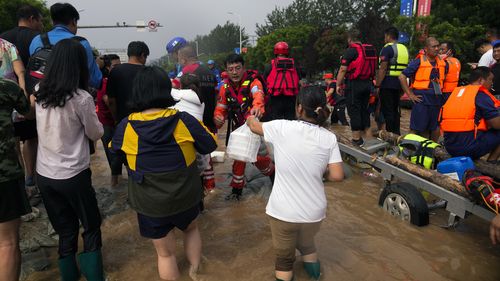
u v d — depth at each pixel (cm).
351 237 354
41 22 439
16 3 2894
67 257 283
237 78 427
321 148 262
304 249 286
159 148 254
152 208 258
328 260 315
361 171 560
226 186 506
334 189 486
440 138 700
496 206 288
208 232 375
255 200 457
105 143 495
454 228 368
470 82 415
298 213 257
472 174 322
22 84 376
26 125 376
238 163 441
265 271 304
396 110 645
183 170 262
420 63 559
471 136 401
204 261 319
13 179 244
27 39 418
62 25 371
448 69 565
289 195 261
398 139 468
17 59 378
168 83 265
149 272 306
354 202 439
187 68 439
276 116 543
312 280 288
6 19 2853
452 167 354
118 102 415
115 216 417
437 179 362
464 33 1962
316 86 273
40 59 339
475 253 326
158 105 260
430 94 558
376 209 418
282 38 4694
